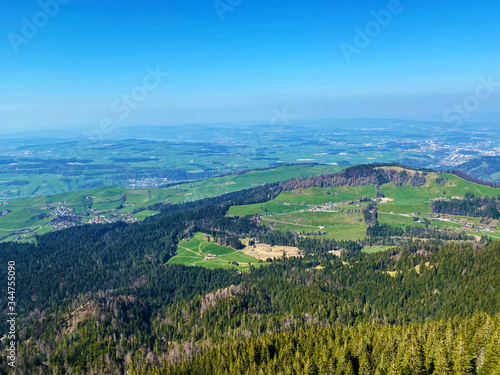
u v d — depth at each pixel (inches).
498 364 4576.8
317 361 5738.2
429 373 5118.1
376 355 5575.8
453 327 5880.9
